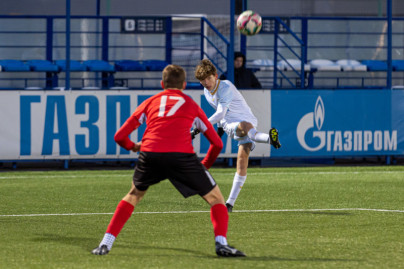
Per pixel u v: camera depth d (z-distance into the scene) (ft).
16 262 48.55
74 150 115.03
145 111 50.26
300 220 66.44
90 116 115.24
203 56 142.82
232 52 119.75
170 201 78.79
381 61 152.46
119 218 50.90
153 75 147.95
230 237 57.88
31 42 149.38
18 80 147.84
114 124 115.85
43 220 67.00
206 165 51.93
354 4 166.30
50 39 145.38
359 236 58.29
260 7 164.45
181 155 48.55
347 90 120.47
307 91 119.44
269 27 149.18
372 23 159.74
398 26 160.76
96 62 140.05
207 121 50.65
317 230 61.11
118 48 149.59
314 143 119.75
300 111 119.24
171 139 48.78
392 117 121.90
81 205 77.05
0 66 134.31
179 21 155.33
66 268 46.73
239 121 72.69
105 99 115.44
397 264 48.01
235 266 47.24
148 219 66.85
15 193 86.58
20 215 70.13
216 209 49.65
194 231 60.59
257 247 53.67
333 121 120.16
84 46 145.59
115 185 94.58
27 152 113.91
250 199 81.00
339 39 158.81
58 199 81.56
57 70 137.49
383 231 60.64
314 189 90.02
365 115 121.08
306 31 152.05
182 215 69.26
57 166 121.08
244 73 122.31
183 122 49.26
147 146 49.01
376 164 124.57
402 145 122.31
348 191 88.02
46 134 114.32
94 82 147.54
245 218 67.67
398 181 98.78
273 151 118.83
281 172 111.45
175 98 49.98
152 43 150.30
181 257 50.11
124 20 147.43
